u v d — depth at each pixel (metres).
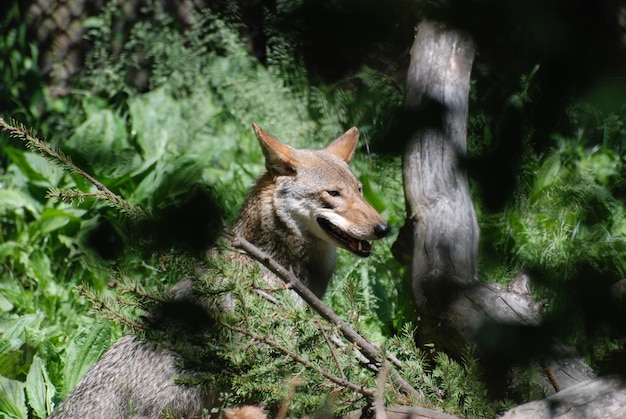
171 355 8.33
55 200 12.90
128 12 17.95
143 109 15.54
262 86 15.68
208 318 6.94
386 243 11.83
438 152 9.84
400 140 6.97
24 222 12.80
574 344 8.15
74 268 11.77
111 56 17.56
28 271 11.71
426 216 9.41
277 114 15.28
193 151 14.91
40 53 17.89
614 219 12.06
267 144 9.20
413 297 8.96
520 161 7.32
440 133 9.62
